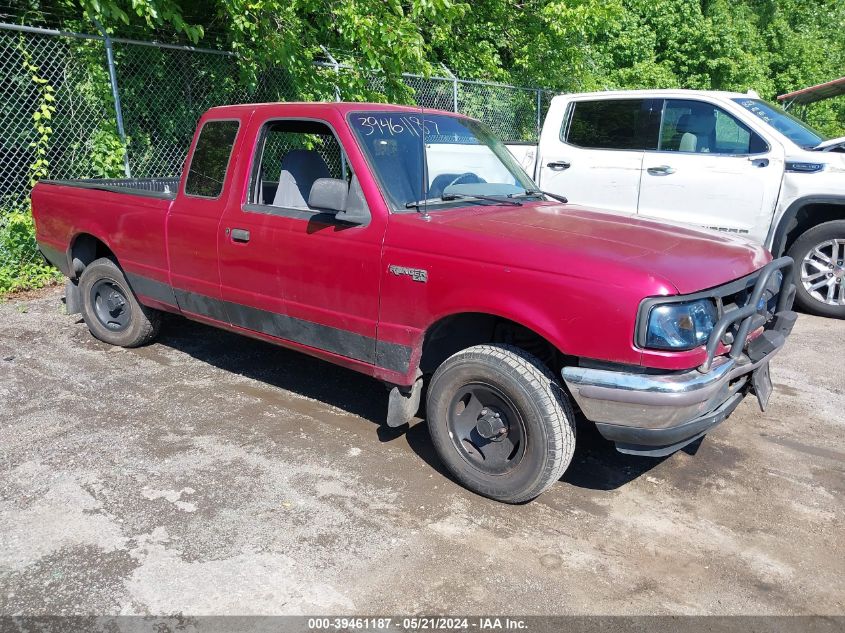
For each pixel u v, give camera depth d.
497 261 3.24
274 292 4.19
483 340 3.82
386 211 3.67
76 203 5.45
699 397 2.99
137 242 5.03
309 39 8.94
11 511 3.33
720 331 3.02
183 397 4.72
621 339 2.95
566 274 3.07
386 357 3.72
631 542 3.20
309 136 4.31
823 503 3.55
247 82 8.74
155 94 8.69
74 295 5.81
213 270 4.52
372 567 2.98
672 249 3.33
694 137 7.27
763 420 4.54
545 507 3.48
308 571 2.94
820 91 13.85
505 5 13.72
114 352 5.58
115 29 8.18
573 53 14.59
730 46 19.84
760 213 6.84
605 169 7.74
